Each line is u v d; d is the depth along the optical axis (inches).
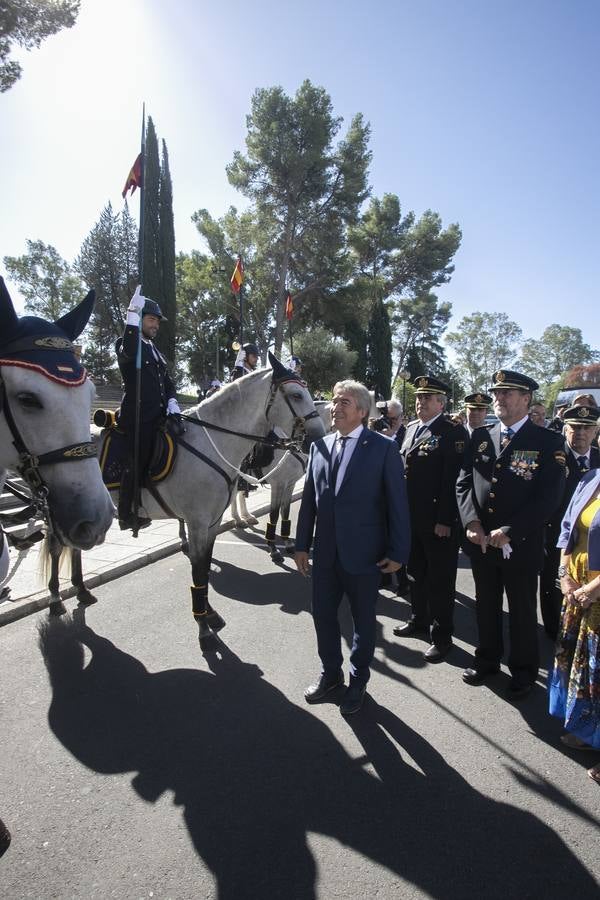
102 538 84.8
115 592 212.2
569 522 123.0
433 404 183.9
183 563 251.3
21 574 218.7
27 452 80.7
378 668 159.8
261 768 112.0
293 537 311.6
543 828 97.1
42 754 115.6
